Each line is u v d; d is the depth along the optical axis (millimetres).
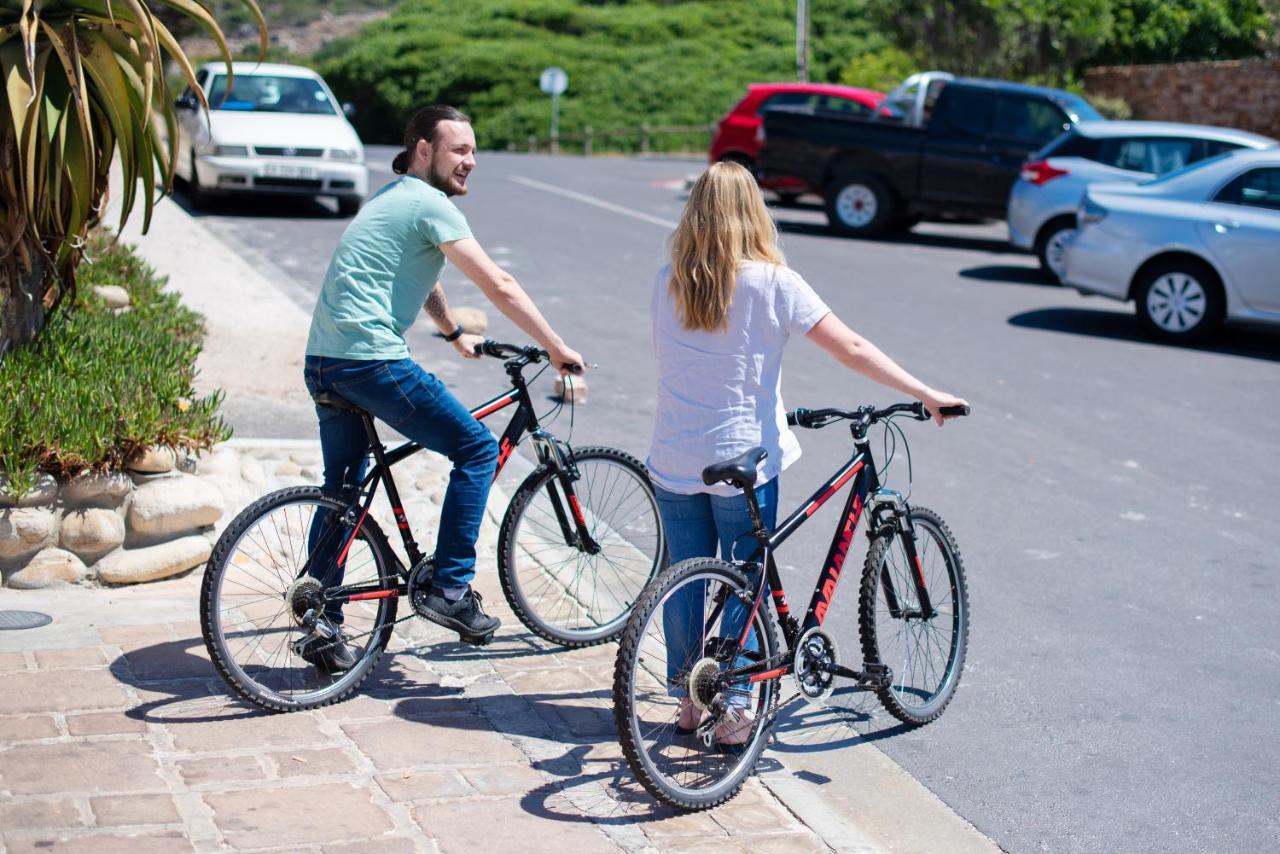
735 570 4051
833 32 48656
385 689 4668
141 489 5363
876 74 34938
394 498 4664
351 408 4570
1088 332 12172
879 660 4520
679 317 4113
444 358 9633
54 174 5906
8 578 5180
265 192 15062
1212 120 26188
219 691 4480
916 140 17234
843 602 5832
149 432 5375
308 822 3686
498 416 8273
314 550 4473
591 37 50156
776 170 18203
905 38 28250
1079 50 27203
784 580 6031
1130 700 5047
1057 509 7297
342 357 4441
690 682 3971
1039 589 6141
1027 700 5012
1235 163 11773
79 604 5125
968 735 4719
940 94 17188
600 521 5301
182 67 6090
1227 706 5031
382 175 20672
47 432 5195
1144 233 11891
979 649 5457
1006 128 16844
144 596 5270
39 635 4793
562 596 5227
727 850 3750
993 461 8117
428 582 4691
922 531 4742
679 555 4305
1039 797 4305
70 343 6469
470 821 3775
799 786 4227
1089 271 12234
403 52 49719
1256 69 25516
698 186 4070
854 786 4301
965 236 18547
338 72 50062
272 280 11703
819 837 3871
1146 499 7555
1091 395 9867
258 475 6383
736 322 4062
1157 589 6211
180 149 15805
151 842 3502
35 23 5641
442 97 47812
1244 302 11570
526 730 4398
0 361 6020
